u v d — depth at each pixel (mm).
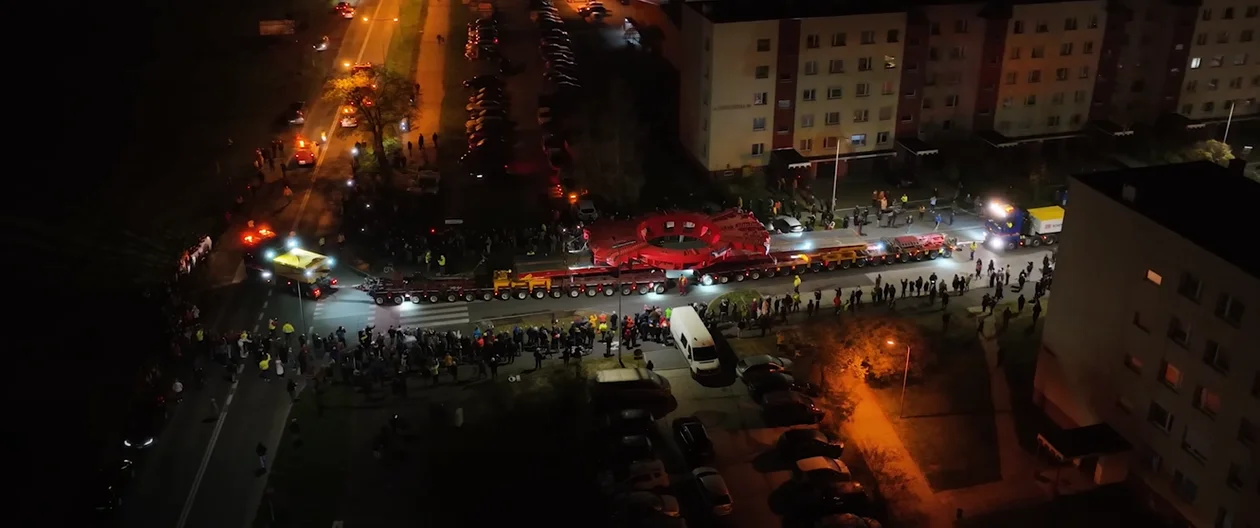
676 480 53812
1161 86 102688
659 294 74688
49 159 101562
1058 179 95750
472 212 89250
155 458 55219
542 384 62469
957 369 64375
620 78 128000
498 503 52000
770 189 93500
